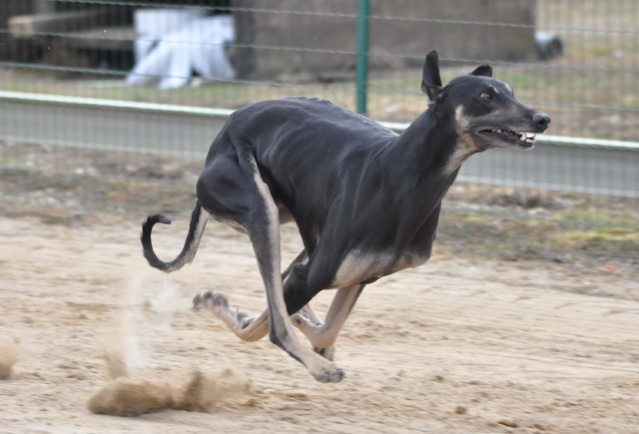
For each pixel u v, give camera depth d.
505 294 12.19
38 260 13.15
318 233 8.47
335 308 8.62
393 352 10.29
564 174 15.41
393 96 21.00
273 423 8.11
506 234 14.12
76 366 9.36
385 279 12.67
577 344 10.66
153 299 11.73
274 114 8.77
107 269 12.87
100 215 15.16
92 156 17.69
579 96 21.95
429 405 8.79
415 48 25.55
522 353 10.36
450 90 7.80
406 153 7.88
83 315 11.03
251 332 8.70
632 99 21.69
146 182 15.59
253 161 8.70
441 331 10.96
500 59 26.00
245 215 8.53
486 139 7.72
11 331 10.39
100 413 8.09
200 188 8.87
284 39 24.17
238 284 12.40
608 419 8.60
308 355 8.17
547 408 8.84
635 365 10.09
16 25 24.92
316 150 8.41
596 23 29.73
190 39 24.27
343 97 21.09
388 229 7.95
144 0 25.83
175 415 8.22
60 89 22.31
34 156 17.73
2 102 16.97
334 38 24.66
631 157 14.89
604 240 13.87
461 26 25.73
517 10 26.16
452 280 12.66
